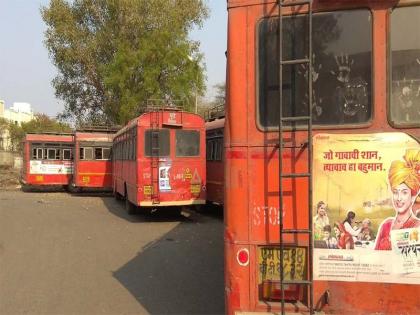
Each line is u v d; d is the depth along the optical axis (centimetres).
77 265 1045
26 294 822
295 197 459
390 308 439
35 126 7600
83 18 4106
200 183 1767
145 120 1730
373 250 442
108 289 853
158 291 839
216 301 777
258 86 473
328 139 452
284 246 461
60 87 4203
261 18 473
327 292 450
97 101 4228
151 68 3472
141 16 3906
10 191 3434
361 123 449
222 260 1091
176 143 1748
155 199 1725
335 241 449
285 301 462
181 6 4012
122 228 1590
